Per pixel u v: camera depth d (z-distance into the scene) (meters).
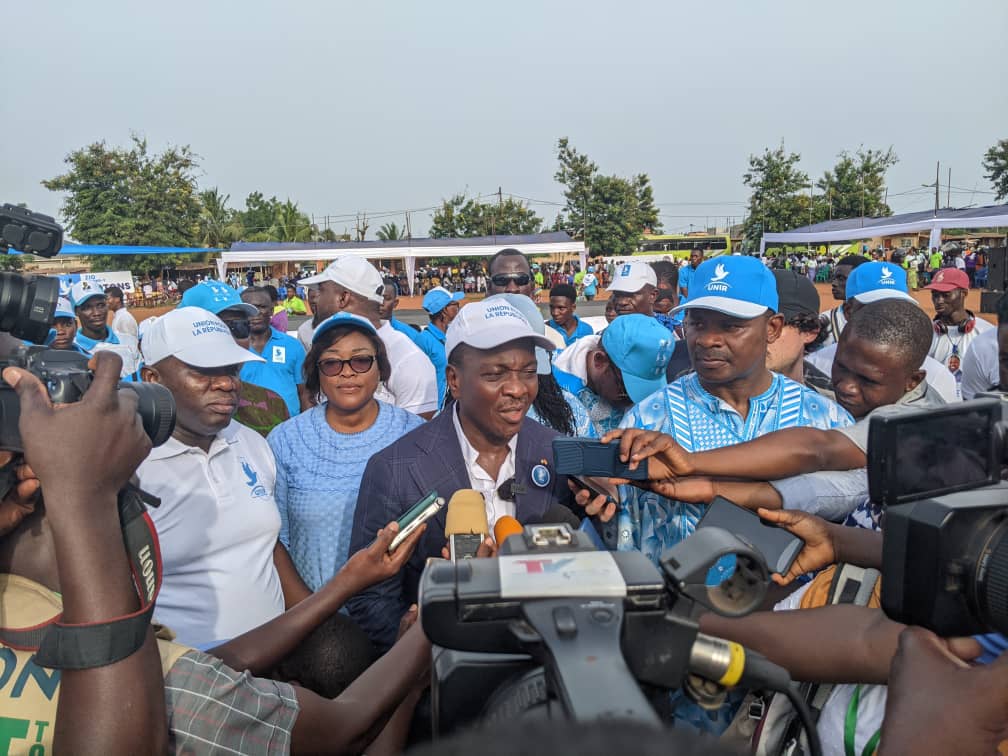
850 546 1.50
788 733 1.50
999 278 6.41
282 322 7.89
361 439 3.04
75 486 1.03
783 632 1.34
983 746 0.96
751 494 1.75
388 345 4.52
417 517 1.72
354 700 1.47
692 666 0.83
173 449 2.35
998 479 1.03
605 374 3.33
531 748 0.37
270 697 1.32
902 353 2.39
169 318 2.40
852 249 43.38
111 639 1.02
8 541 1.19
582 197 60.81
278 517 2.57
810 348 4.79
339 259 4.64
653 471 1.75
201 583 2.31
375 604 2.26
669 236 62.22
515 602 0.78
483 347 2.16
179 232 54.56
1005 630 0.86
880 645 1.28
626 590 0.79
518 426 2.27
